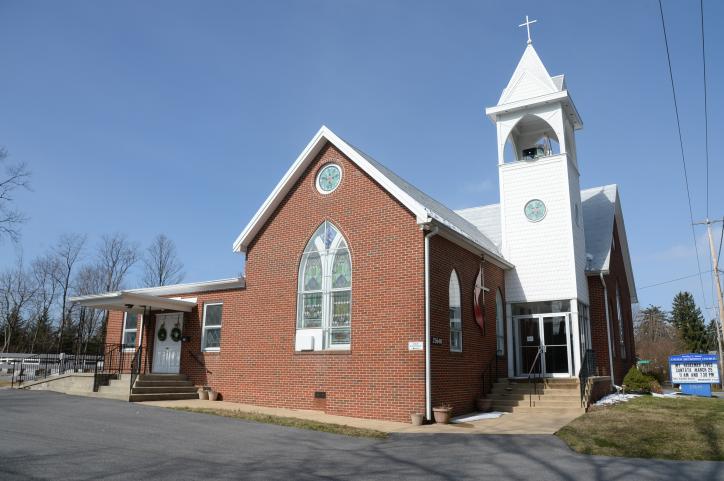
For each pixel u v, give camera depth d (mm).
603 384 20938
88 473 7926
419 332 15547
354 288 17047
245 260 20062
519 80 24109
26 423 12055
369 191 17547
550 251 22250
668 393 24922
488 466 9383
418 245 16156
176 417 13969
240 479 8016
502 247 23172
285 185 19312
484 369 19062
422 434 12789
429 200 22562
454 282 17984
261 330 18984
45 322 53531
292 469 8797
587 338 23000
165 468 8438
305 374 17500
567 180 22562
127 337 23969
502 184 23750
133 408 15484
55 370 27922
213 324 20641
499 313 21766
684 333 69562
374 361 16125
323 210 18484
